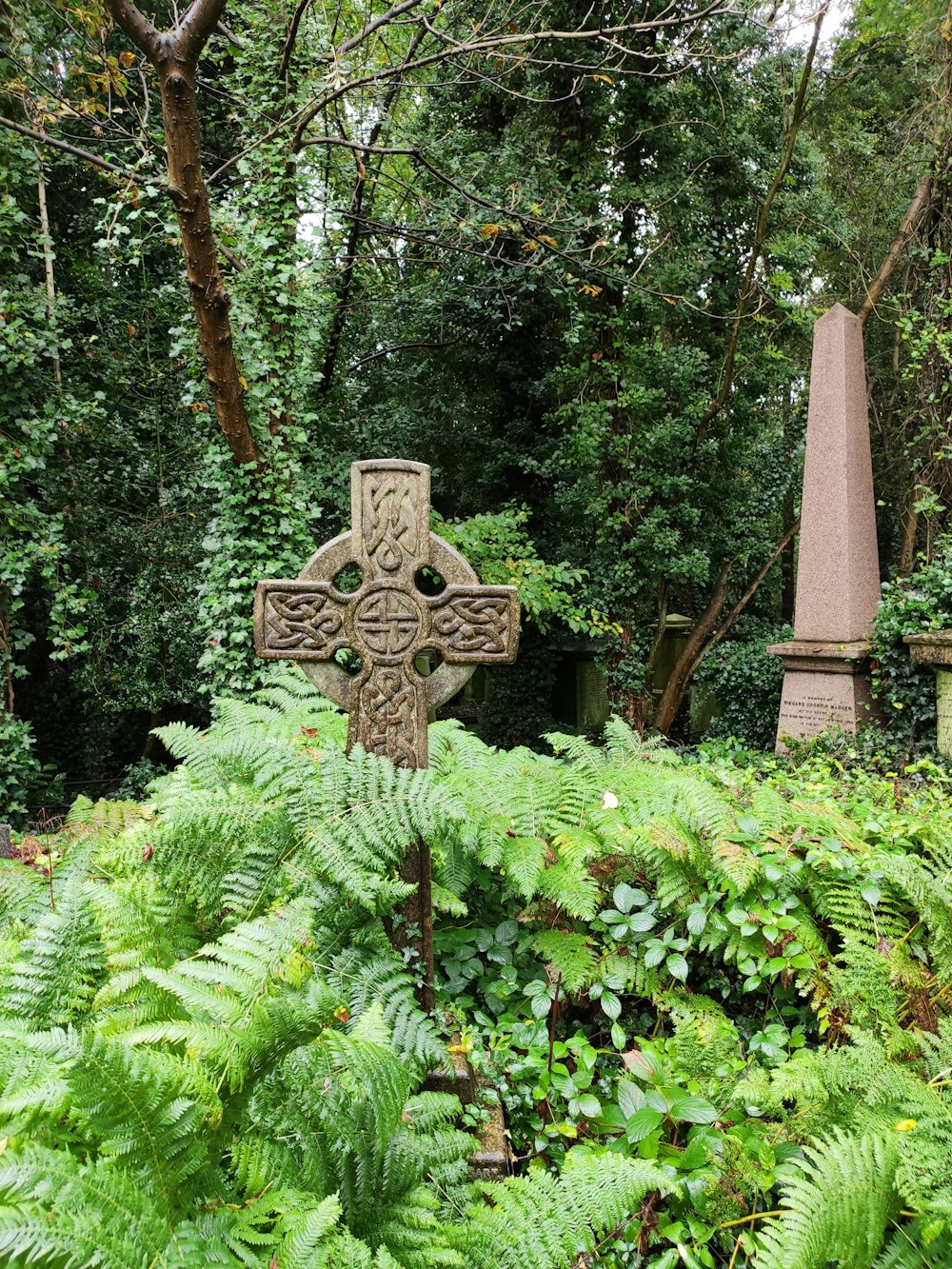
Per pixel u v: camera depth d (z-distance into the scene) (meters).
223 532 7.86
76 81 9.70
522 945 2.86
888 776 5.86
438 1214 1.81
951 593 8.38
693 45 10.70
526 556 10.27
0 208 7.73
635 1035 2.77
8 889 2.60
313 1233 1.32
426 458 13.70
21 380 7.84
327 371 11.64
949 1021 2.27
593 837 2.95
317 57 7.48
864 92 14.48
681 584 14.23
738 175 11.77
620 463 11.62
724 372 11.21
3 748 7.81
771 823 2.93
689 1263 1.92
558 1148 2.31
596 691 14.72
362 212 10.98
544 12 10.58
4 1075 1.27
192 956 2.18
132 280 11.38
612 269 10.38
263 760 2.62
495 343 12.83
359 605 2.91
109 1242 1.05
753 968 2.63
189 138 6.01
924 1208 1.79
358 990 2.29
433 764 3.65
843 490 9.23
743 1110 2.34
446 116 12.04
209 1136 1.41
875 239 14.51
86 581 10.70
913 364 11.39
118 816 3.53
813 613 9.41
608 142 11.93
